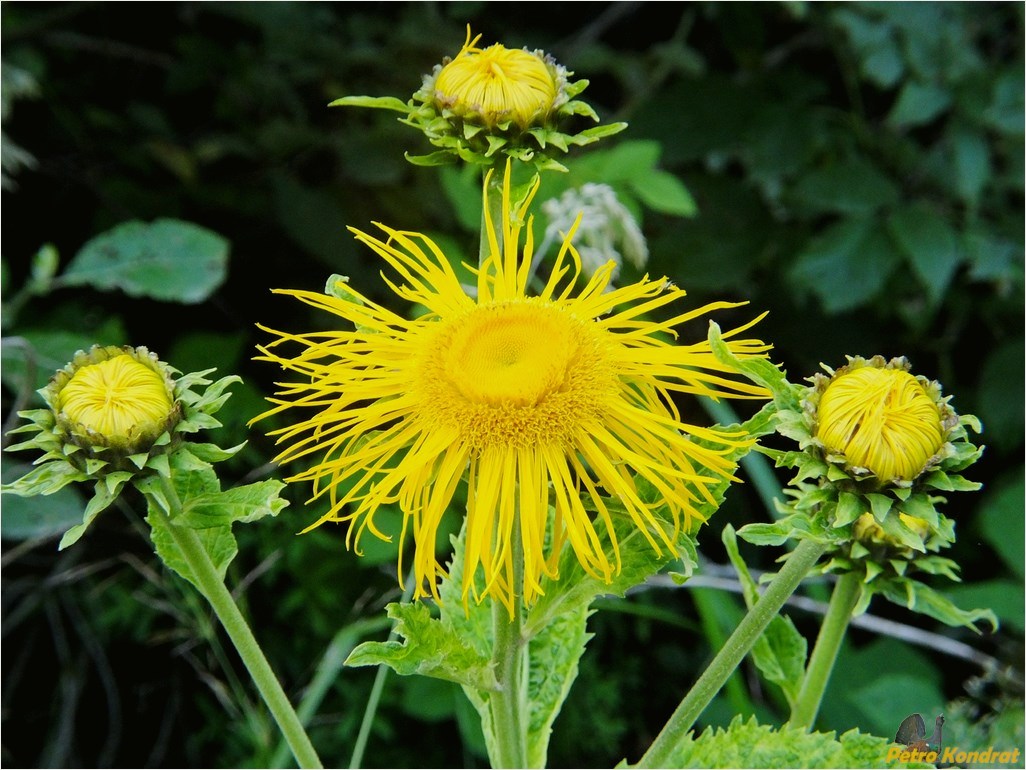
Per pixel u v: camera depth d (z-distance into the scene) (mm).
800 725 289
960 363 526
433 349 260
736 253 494
